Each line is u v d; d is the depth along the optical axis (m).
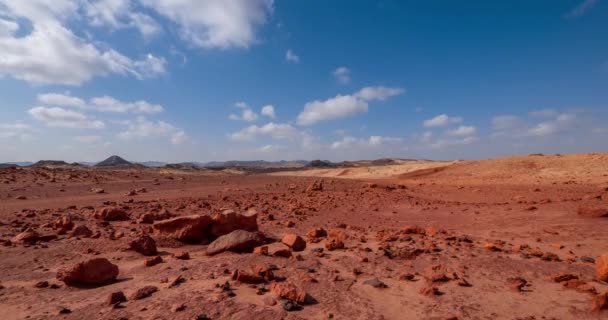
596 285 6.81
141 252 9.39
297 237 9.91
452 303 5.89
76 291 6.49
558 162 54.03
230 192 27.81
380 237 11.43
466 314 5.45
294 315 5.30
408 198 25.69
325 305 5.73
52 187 27.61
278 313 5.36
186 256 8.87
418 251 9.20
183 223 11.12
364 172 83.12
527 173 50.59
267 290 6.32
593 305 5.63
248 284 6.61
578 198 22.30
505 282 7.02
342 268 7.94
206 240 11.08
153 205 18.97
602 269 7.07
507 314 5.45
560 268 8.00
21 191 24.44
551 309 5.65
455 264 8.31
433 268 7.74
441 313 5.48
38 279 7.29
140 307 5.54
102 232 11.94
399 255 8.99
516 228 13.82
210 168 117.06
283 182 40.41
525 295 6.29
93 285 6.81
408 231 12.50
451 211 18.98
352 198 25.06
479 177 51.16
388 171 78.69
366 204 21.86
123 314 5.28
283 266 7.94
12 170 35.78
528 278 7.29
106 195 24.39
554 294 6.34
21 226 12.82
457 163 66.38
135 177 40.50
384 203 22.44
